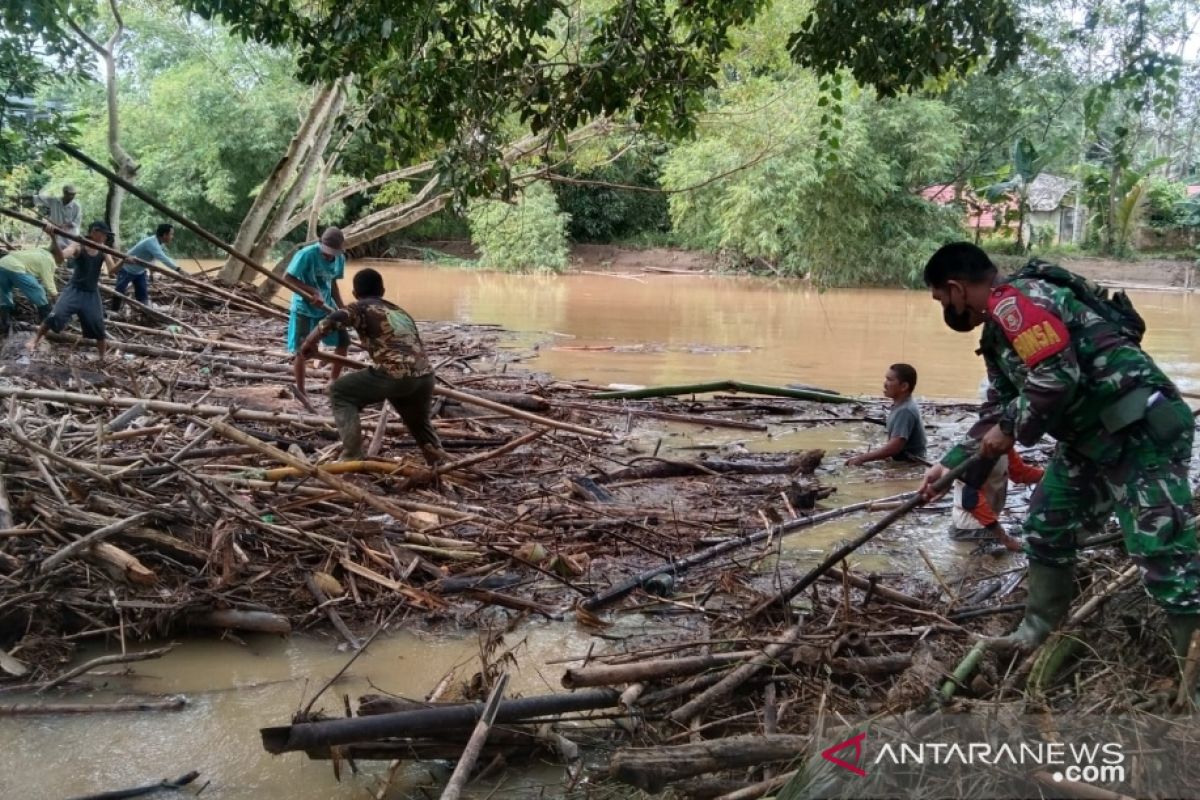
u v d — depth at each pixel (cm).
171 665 429
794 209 2523
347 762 348
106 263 1321
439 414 860
